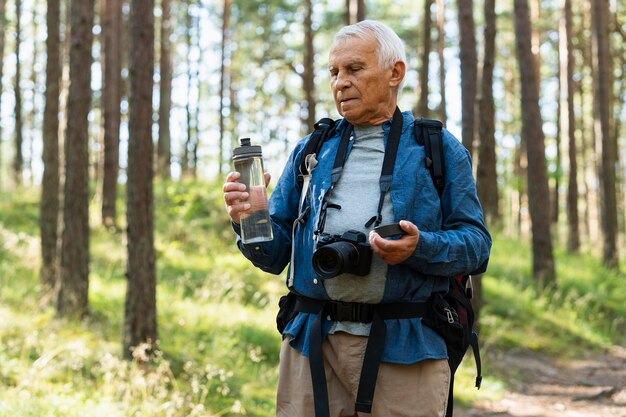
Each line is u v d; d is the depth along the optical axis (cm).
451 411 248
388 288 230
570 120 1955
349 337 237
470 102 995
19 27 2319
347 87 241
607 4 1819
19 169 2261
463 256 229
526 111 1256
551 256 1262
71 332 715
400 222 216
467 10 984
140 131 659
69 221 786
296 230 249
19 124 2281
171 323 791
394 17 2459
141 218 661
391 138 242
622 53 2459
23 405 457
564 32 1973
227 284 954
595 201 2556
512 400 759
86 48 810
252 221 236
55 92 929
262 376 682
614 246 1614
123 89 2302
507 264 1339
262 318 865
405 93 2783
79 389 548
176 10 2948
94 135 2962
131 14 658
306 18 1941
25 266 1002
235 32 2702
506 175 2805
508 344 979
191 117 3080
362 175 241
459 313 244
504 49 3005
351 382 238
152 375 564
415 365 233
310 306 244
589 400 779
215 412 568
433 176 238
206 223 1399
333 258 223
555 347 1002
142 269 658
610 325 1184
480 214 241
